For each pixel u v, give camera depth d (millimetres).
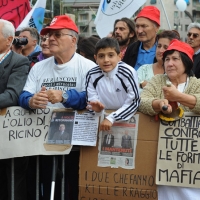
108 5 8469
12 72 4852
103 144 4648
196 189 4488
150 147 4551
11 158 4797
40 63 4977
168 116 4461
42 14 9062
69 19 4863
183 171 4465
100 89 4605
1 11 8898
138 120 4570
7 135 4676
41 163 4992
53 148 4707
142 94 4645
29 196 5074
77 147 4801
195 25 6883
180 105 4566
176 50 4520
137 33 6250
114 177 4621
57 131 4723
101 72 4586
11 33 4871
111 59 4480
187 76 4609
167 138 4492
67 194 4992
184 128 4465
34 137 4723
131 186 4590
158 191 4566
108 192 4637
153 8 6262
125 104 4539
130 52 6352
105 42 4477
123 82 4523
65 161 4918
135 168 4578
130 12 8383
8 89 4762
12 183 4820
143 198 4578
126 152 4598
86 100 4660
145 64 5855
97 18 8555
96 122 4664
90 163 4676
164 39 5578
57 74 4863
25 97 4691
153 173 4543
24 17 9023
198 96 4352
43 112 4746
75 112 4711
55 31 4789
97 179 4660
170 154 4488
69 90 4668
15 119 4691
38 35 7520
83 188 4684
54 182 4672
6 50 4895
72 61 4859
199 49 6836
